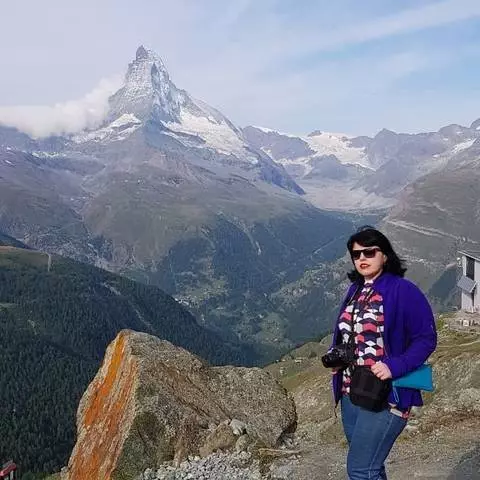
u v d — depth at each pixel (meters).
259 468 14.36
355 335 8.30
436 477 13.82
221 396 17.78
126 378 16.52
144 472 14.08
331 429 20.27
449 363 49.12
